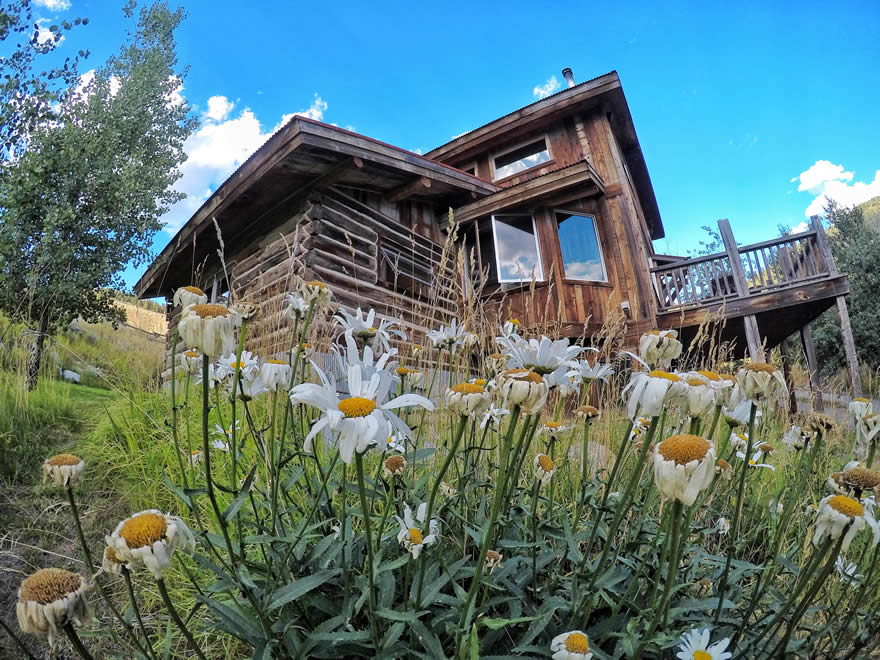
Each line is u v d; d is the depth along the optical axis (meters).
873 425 1.50
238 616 1.17
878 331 14.68
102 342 9.91
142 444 3.29
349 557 1.33
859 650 1.50
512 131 10.89
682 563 1.68
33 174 6.71
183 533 0.99
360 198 7.55
